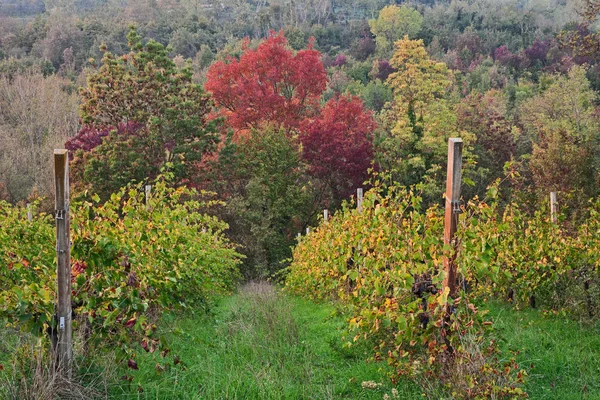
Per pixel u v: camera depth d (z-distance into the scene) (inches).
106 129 1174.3
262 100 1414.9
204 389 212.4
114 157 1018.7
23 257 287.4
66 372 193.0
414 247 233.9
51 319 196.9
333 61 3299.7
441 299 202.2
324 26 4249.5
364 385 219.8
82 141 1177.4
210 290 509.7
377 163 1223.5
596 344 266.2
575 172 796.0
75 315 212.1
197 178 1112.8
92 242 216.5
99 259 214.8
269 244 1052.5
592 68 2085.4
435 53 3176.7
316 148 1191.6
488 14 3865.7
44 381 183.8
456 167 211.5
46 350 199.6
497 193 217.5
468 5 4488.2
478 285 359.9
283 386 215.2
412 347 236.4
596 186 791.7
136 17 3875.5
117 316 217.9
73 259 214.8
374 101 2596.0
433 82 1701.5
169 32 3671.3
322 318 356.2
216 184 1103.0
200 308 371.6
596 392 210.4
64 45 2957.7
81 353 208.1
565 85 1619.1
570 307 319.0
